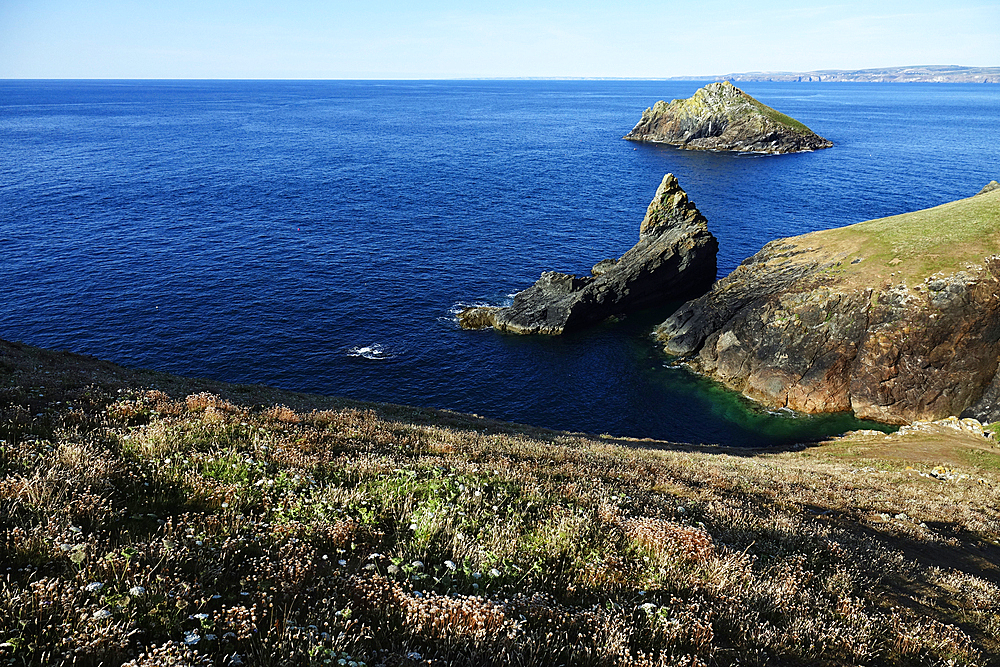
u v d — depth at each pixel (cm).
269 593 596
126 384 1962
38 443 963
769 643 692
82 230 7788
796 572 929
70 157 13238
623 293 6381
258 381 4522
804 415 4703
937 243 4878
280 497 866
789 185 12006
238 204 9538
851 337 4653
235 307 5731
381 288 6431
